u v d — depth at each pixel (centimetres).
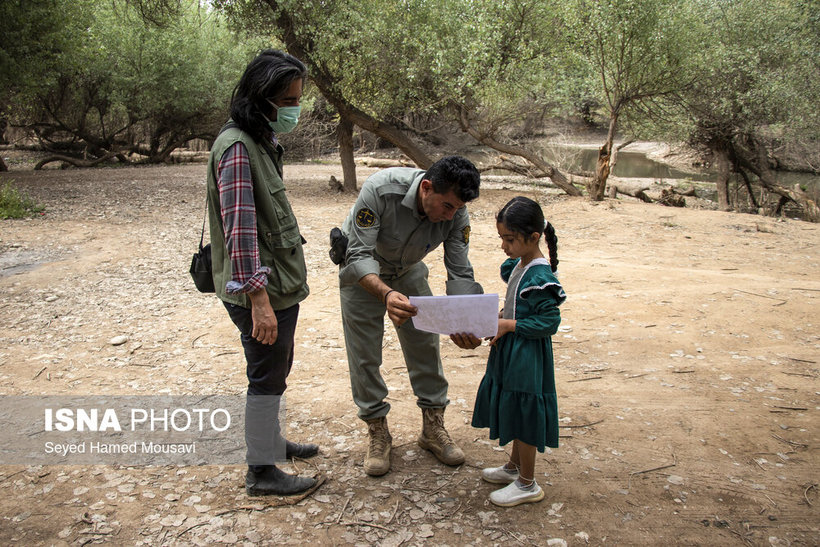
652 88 1320
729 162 1677
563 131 3344
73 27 1461
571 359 479
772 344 509
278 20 1326
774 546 260
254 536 264
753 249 898
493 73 1285
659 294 646
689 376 445
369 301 307
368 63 1307
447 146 3173
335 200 1402
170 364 458
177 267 743
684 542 262
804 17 1485
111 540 259
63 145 2566
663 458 332
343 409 390
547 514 282
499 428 282
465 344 265
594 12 1229
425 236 302
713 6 1508
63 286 652
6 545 254
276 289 265
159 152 2577
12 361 456
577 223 1121
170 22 1797
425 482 309
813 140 1714
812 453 337
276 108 256
